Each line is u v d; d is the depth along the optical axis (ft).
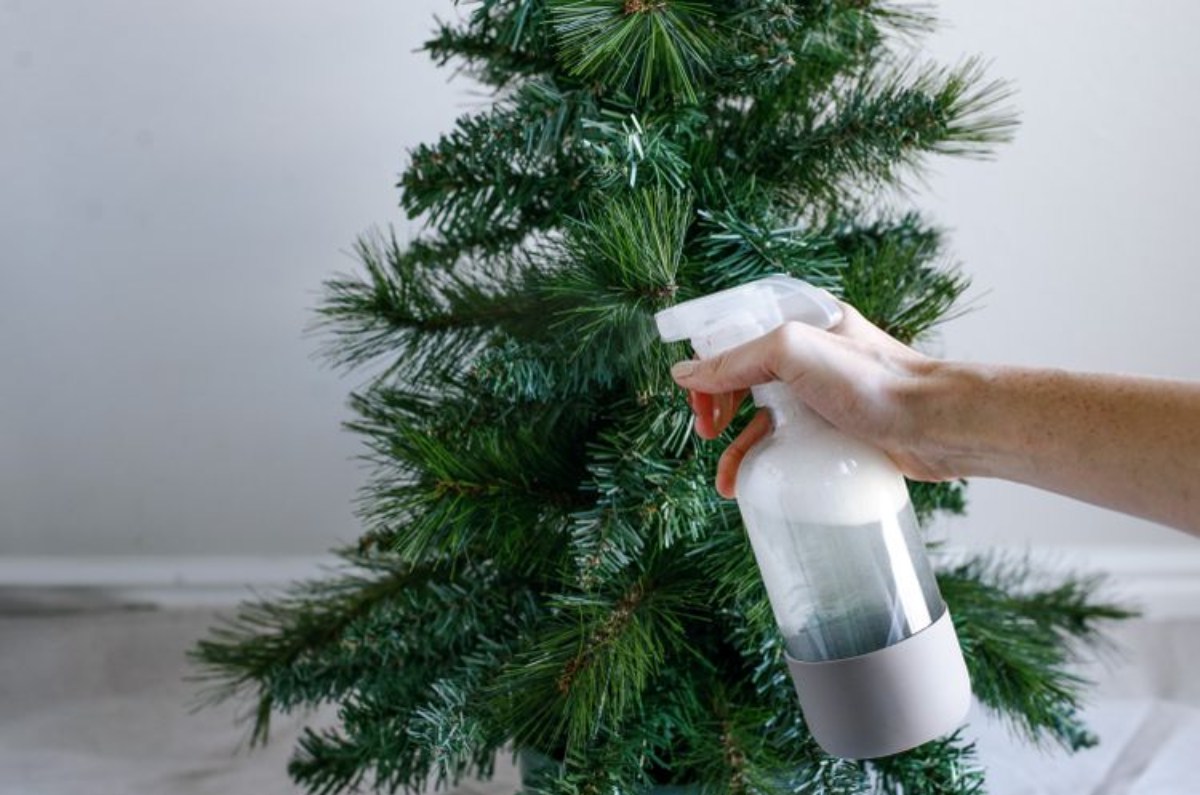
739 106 3.25
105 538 5.27
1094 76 4.40
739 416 2.82
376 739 3.21
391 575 3.50
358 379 4.93
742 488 2.20
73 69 4.55
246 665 3.48
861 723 2.10
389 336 3.15
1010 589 4.22
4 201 4.75
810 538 2.12
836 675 2.10
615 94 2.70
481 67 3.56
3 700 4.61
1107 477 2.04
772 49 2.66
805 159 2.97
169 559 5.29
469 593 3.12
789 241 2.73
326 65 4.50
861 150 2.91
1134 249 4.63
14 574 5.28
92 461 5.15
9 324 4.93
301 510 5.18
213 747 4.30
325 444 5.07
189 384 5.00
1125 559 4.99
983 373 2.15
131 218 4.76
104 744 4.32
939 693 2.11
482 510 2.89
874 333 2.42
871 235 3.28
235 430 5.07
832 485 2.12
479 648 3.06
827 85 3.13
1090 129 4.47
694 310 2.22
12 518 5.25
